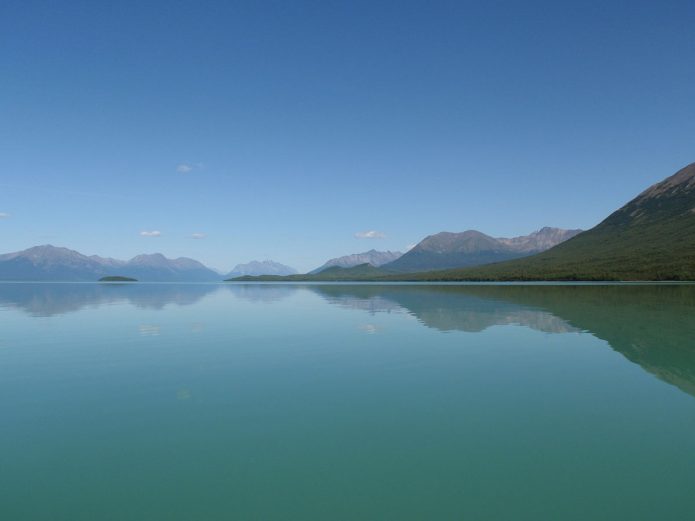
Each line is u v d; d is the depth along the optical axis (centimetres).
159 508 761
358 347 2108
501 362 1770
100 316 3619
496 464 905
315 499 787
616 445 987
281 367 1723
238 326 2914
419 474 870
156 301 5622
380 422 1138
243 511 753
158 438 1048
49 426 1128
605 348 2028
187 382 1518
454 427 1099
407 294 6956
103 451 980
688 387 1414
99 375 1620
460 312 3650
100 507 765
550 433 1056
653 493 795
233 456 951
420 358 1855
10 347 2177
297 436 1053
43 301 5631
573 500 776
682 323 2823
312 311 3984
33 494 806
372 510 752
